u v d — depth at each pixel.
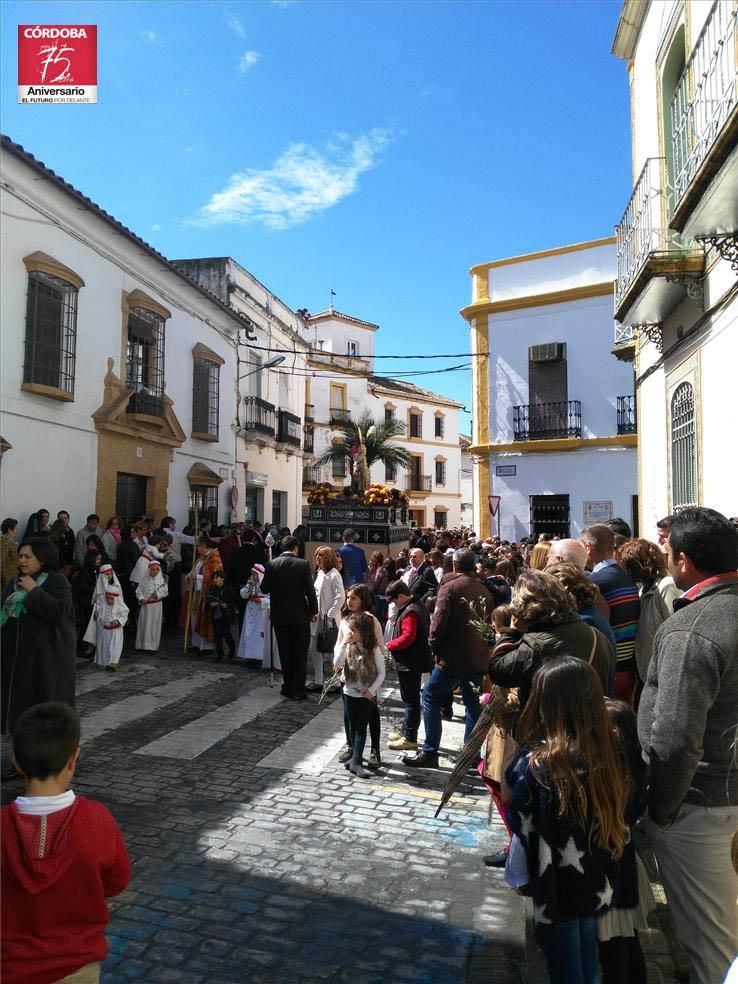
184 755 6.14
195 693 8.26
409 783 5.68
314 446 37.25
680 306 8.96
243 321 19.38
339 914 3.74
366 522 15.42
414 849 4.52
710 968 2.53
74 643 5.63
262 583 8.23
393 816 5.02
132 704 7.71
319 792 5.43
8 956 2.02
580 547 4.55
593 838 2.34
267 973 3.22
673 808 2.48
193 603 10.74
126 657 10.23
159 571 10.74
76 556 11.30
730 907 2.54
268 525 17.61
